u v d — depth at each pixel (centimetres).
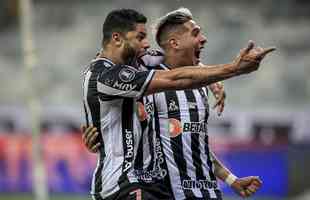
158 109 2019
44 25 10662
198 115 2045
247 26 10206
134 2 10594
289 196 7094
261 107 8888
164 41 2064
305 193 7056
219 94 2175
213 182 2055
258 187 2194
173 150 2011
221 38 10031
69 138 7488
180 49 2044
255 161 7156
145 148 1906
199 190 2012
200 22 10262
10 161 7575
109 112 1842
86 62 10012
